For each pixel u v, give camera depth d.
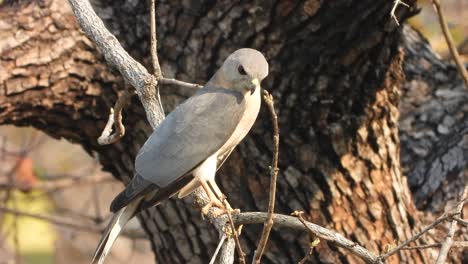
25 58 10.66
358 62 10.29
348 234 10.73
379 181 10.90
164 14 10.72
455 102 12.62
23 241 15.65
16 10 10.91
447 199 11.73
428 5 14.16
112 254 15.90
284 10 10.05
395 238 10.90
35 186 14.16
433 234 11.37
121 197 8.57
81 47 10.87
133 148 11.31
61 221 13.82
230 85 9.26
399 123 12.55
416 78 12.95
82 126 11.16
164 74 10.88
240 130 9.30
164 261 11.72
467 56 14.05
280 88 10.44
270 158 10.67
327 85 10.41
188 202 10.93
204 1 10.45
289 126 10.59
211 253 11.16
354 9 9.85
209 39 10.57
